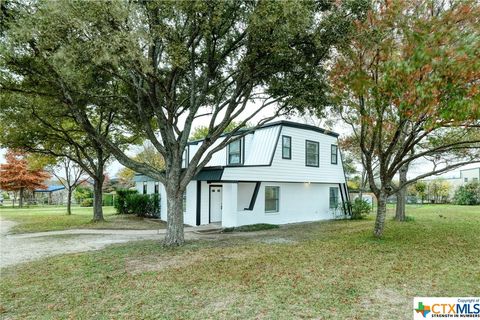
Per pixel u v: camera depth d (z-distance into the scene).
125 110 11.93
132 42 6.56
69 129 15.22
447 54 5.66
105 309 4.90
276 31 7.63
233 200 14.75
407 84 6.48
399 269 6.93
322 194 19.19
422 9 7.21
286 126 16.38
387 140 11.40
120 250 9.30
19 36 6.61
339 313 4.63
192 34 8.12
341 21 8.05
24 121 12.87
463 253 8.50
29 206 34.81
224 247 9.66
